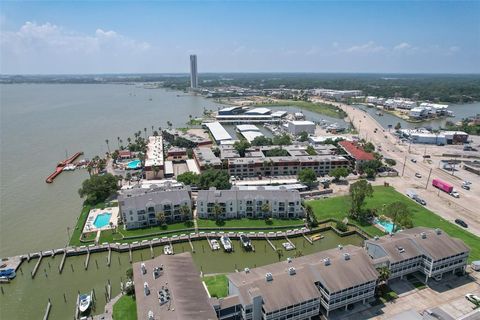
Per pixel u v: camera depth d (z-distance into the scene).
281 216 142.12
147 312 72.75
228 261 114.94
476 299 88.94
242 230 133.62
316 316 85.00
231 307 79.00
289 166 192.88
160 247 123.44
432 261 93.44
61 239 129.62
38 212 152.75
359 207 139.62
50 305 93.25
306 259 93.19
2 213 151.62
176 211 138.75
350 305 88.38
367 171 189.00
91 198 158.38
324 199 160.12
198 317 70.31
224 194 141.75
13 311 91.69
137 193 142.88
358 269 87.69
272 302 77.81
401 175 195.88
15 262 111.75
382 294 92.44
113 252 120.44
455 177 193.25
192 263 90.81
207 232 131.38
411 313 80.50
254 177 188.50
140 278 85.00
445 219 139.00
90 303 91.50
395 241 99.19
